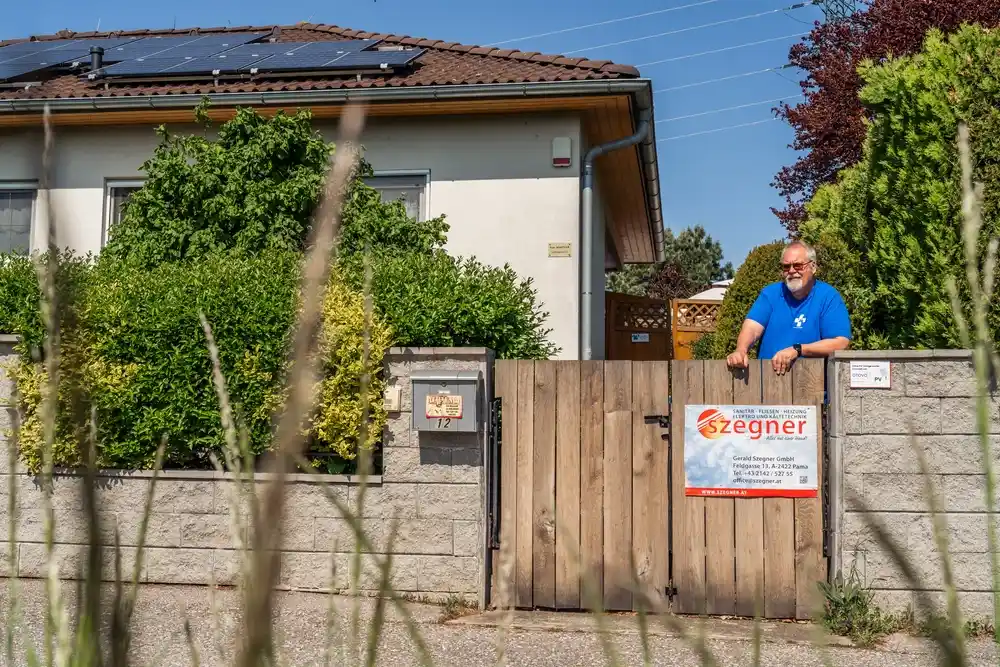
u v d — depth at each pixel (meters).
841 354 5.71
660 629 5.46
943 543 0.69
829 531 5.75
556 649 4.96
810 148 21.03
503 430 6.04
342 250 7.12
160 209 7.89
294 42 12.78
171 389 6.14
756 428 5.85
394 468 6.02
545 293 9.80
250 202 7.68
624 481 5.94
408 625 0.74
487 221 9.94
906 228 6.82
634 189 14.12
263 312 6.05
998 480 5.44
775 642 5.16
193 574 6.13
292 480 0.48
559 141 9.87
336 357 5.89
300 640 4.34
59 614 0.65
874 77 7.20
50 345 0.56
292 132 8.05
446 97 9.55
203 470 6.21
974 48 6.74
